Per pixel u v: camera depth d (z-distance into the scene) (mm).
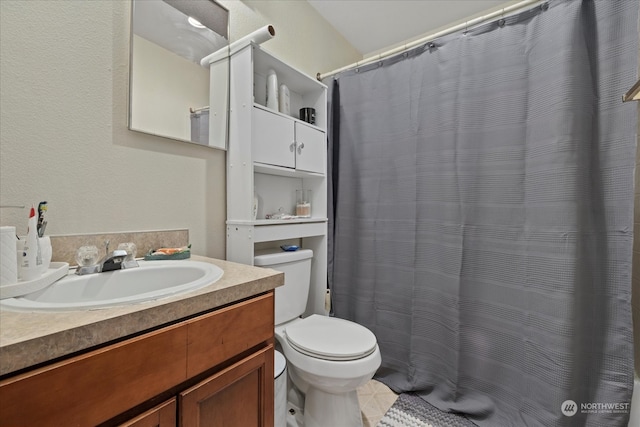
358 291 1713
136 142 1017
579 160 1094
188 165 1177
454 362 1357
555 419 1099
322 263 1665
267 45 1550
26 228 789
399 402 1414
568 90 1101
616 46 1065
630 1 1044
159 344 551
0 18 749
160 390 552
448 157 1406
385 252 1628
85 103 894
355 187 1741
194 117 1182
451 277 1386
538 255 1181
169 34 1110
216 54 1266
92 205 909
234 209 1278
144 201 1038
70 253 856
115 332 495
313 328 1294
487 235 1318
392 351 1583
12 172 768
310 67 1852
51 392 427
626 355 1045
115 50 965
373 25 2062
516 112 1255
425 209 1483
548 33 1169
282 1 1651
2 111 752
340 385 1072
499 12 1301
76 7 879
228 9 1338
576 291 1096
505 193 1276
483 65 1334
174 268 938
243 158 1246
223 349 670
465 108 1364
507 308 1264
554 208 1135
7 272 596
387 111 1631
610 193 1076
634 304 1223
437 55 1451
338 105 1828
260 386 761
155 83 1062
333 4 1851
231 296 692
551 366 1122
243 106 1250
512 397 1230
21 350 403
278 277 821
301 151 1499
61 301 711
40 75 810
